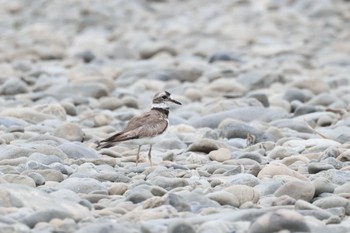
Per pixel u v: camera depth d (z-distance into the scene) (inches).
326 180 419.8
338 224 364.2
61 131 578.6
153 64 1007.6
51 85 852.6
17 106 727.1
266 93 807.1
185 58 1087.6
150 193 402.9
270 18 1417.3
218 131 599.8
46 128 598.5
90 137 585.3
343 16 1425.9
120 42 1258.6
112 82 850.1
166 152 541.6
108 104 746.8
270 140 579.2
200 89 849.5
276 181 426.9
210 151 537.3
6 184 385.1
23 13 1561.3
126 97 759.7
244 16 1450.5
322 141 550.3
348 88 832.9
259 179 445.1
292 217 340.5
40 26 1392.7
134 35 1294.3
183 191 409.1
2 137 557.3
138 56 1137.4
